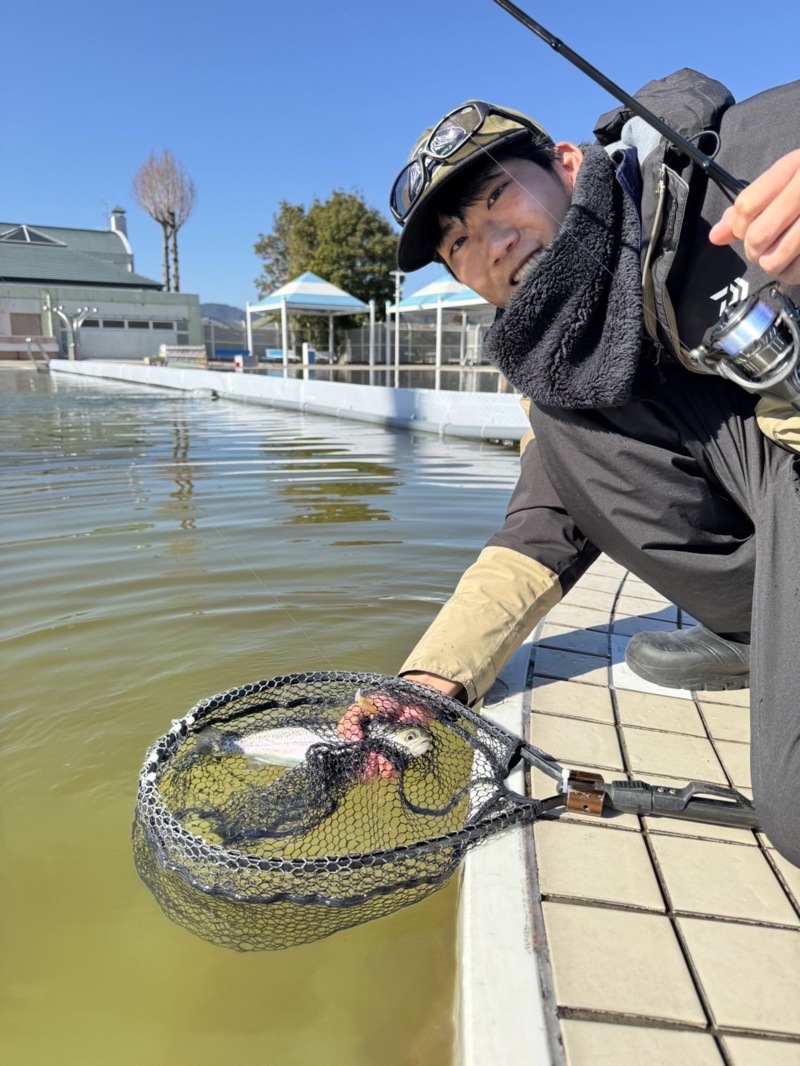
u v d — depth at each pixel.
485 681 1.95
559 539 2.12
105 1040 1.26
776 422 1.58
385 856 1.38
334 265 32.12
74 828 1.74
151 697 2.26
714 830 1.51
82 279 34.66
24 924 1.48
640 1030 1.07
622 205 1.56
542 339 1.63
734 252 1.50
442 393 8.80
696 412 1.74
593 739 1.83
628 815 1.55
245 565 3.47
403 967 1.42
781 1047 1.05
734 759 1.77
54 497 4.98
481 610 2.02
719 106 1.53
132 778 1.90
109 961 1.41
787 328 1.33
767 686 1.42
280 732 1.75
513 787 1.63
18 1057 1.23
